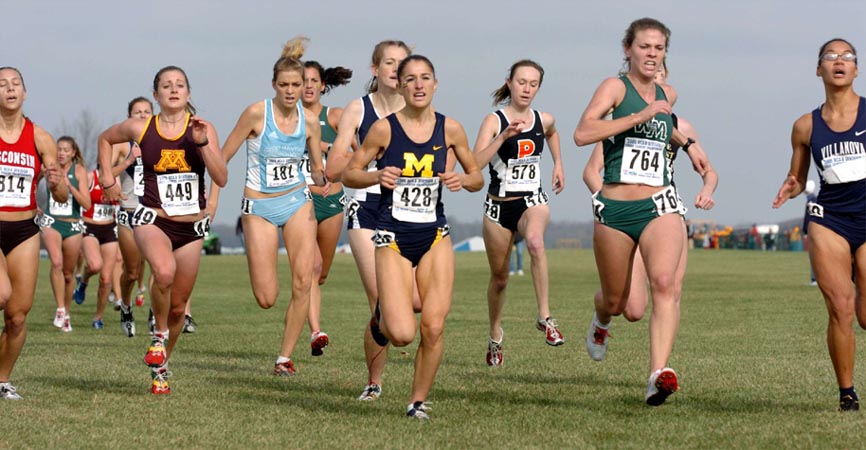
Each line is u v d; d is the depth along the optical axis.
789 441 8.89
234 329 20.81
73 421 10.02
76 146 21.42
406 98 10.10
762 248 80.62
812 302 25.73
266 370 14.16
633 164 10.97
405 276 10.18
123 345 17.73
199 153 12.09
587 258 58.91
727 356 15.02
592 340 12.90
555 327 14.97
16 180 11.41
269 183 13.99
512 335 18.72
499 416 10.29
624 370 13.82
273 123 13.89
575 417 10.18
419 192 10.14
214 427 9.72
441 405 10.97
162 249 11.91
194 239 12.31
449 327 20.41
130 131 12.05
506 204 14.73
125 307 19.77
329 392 12.03
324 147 15.91
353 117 12.91
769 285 33.50
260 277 14.06
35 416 10.26
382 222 10.20
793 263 51.16
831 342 10.50
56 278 21.03
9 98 11.29
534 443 8.98
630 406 10.83
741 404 10.88
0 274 11.08
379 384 11.62
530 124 14.80
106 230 21.88
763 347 16.17
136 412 10.52
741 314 22.41
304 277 13.89
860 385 12.06
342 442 9.04
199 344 17.84
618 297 11.60
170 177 12.07
